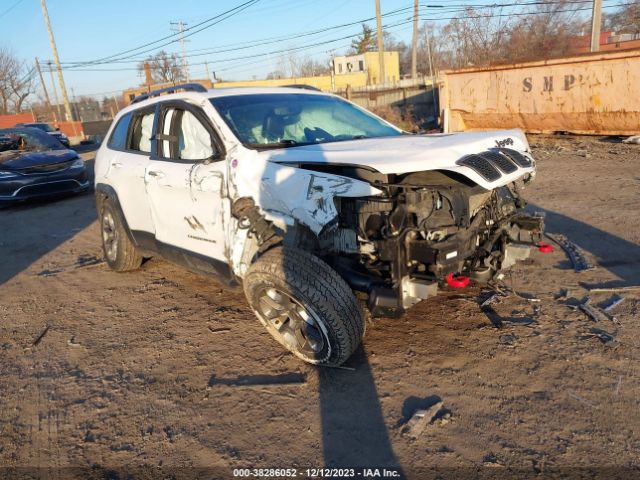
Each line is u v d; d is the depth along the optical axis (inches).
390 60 2183.8
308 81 1985.7
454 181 131.5
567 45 1278.3
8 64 2554.1
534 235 153.5
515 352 137.5
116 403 130.0
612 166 371.6
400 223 120.4
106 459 110.3
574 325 149.3
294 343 138.9
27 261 265.0
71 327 176.9
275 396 127.3
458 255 123.8
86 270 239.8
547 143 517.3
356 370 135.2
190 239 165.6
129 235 206.8
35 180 406.9
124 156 206.2
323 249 133.6
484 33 1360.7
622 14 1579.7
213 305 184.9
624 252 203.3
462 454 103.3
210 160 151.7
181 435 116.0
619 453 100.3
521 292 173.3
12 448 116.3
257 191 136.6
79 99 2736.2
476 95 578.9
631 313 153.9
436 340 146.5
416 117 1019.3
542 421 110.9
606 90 455.5
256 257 144.5
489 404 117.7
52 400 133.6
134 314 183.0
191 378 138.5
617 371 126.0
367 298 126.1
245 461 106.3
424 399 121.2
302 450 108.2
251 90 179.5
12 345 166.6
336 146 144.6
